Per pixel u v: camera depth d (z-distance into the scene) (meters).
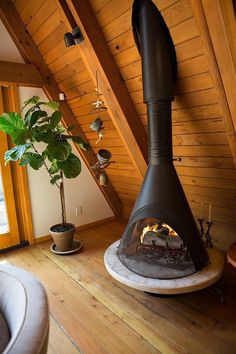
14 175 2.98
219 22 1.20
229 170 2.01
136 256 2.04
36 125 2.52
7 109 2.83
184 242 1.80
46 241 3.17
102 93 2.16
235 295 1.95
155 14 1.55
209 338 1.56
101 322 1.74
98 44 1.89
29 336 0.66
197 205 2.62
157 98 1.68
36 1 2.14
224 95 1.46
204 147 2.00
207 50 1.34
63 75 2.67
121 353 1.48
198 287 1.71
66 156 2.37
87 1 1.81
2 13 2.50
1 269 1.02
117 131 2.58
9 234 2.97
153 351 1.49
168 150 1.80
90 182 3.52
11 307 0.87
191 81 1.67
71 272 2.41
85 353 1.49
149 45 1.60
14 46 2.69
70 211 3.37
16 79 2.64
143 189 1.89
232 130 1.61
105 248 2.89
